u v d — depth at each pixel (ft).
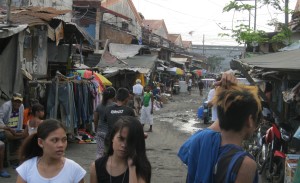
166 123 64.80
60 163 11.17
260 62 30.96
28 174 11.01
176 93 145.89
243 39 58.59
